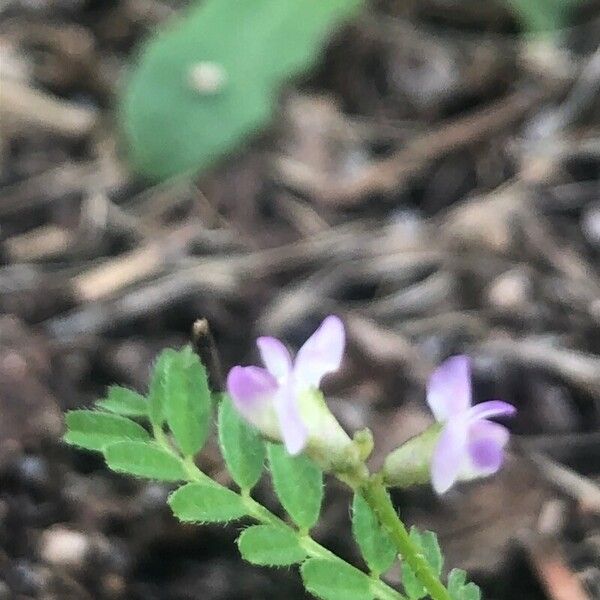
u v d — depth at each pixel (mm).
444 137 189
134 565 135
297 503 98
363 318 161
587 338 157
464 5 212
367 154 188
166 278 164
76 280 164
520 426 148
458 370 90
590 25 205
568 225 173
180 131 175
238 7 181
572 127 188
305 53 182
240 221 176
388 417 148
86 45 200
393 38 206
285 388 90
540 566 134
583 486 141
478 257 169
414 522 138
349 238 173
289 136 189
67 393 146
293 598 133
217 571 135
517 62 200
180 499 95
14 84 191
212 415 103
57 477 137
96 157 184
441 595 94
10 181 179
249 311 161
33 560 133
